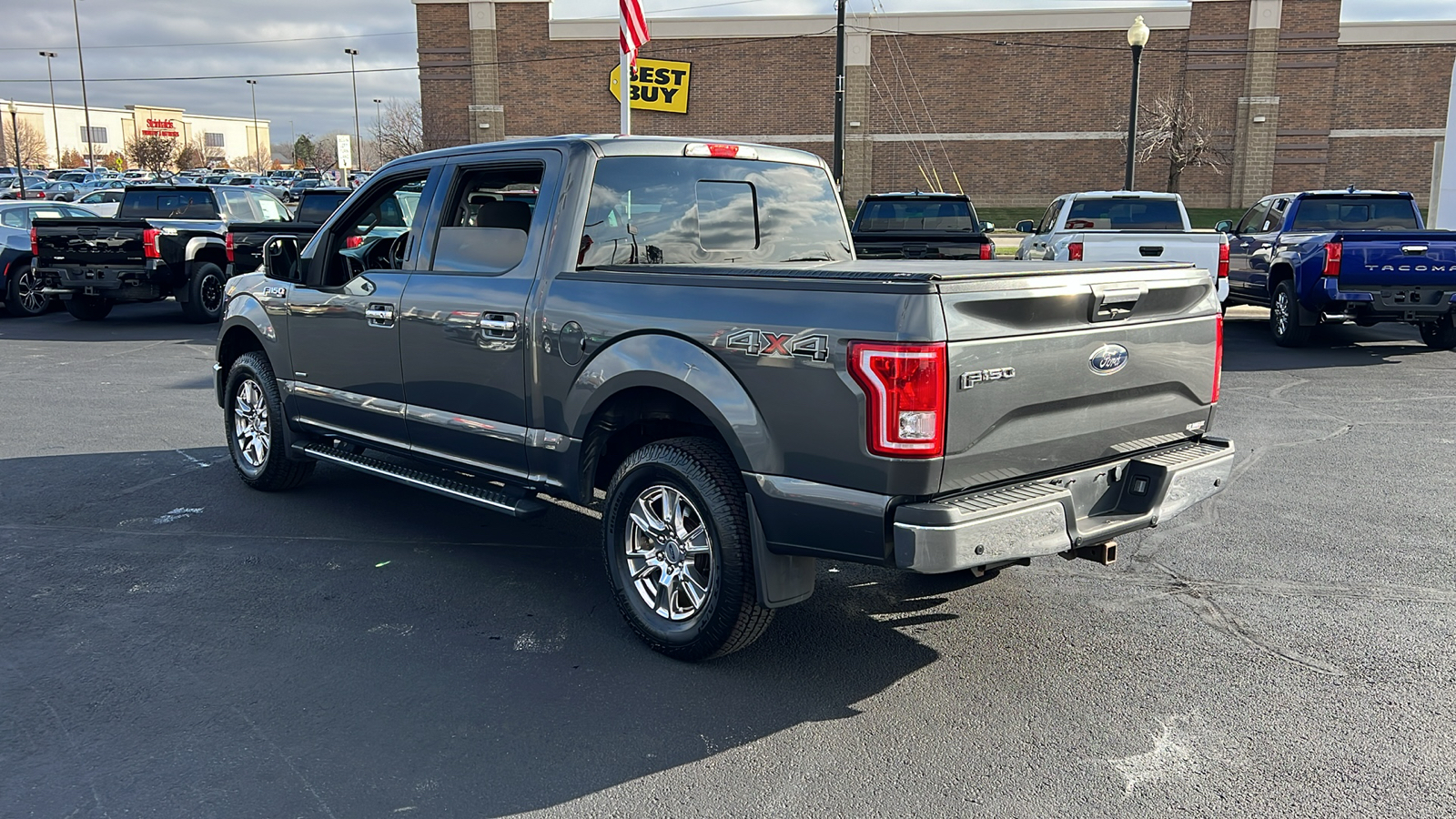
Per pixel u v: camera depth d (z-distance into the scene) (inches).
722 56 1547.7
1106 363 154.2
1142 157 1507.1
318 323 228.5
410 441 211.9
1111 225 562.9
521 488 189.3
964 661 165.9
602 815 123.6
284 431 249.1
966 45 1521.9
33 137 4239.7
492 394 189.3
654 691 155.8
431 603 189.9
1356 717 146.6
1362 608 186.7
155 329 599.8
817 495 142.9
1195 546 220.7
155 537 227.1
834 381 138.6
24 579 201.0
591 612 186.5
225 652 168.2
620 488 169.6
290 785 129.5
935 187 1556.3
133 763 134.7
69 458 297.7
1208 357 174.2
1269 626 178.9
